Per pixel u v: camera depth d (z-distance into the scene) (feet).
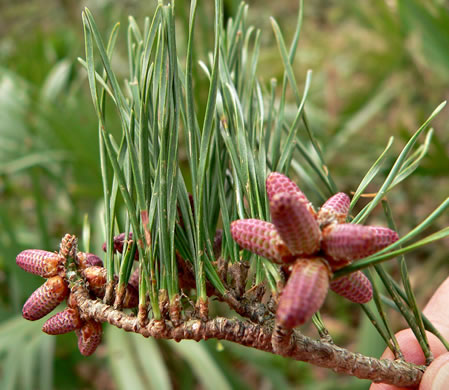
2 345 0.96
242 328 0.43
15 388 0.93
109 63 0.44
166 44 0.43
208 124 0.44
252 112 0.52
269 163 0.51
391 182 0.44
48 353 0.97
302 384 1.24
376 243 0.37
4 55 1.97
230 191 0.51
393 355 0.51
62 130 1.28
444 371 0.46
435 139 1.01
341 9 2.27
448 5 1.42
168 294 0.43
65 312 0.45
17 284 1.19
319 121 1.55
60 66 1.58
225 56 0.52
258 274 0.44
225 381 0.94
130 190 0.46
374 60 1.74
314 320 0.46
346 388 1.14
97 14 2.46
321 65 1.91
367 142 1.57
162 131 0.42
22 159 1.26
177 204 0.46
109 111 1.18
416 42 1.51
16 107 1.32
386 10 1.65
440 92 1.70
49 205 1.48
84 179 1.33
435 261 1.41
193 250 0.44
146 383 0.92
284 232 0.37
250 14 2.44
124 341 0.98
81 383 1.20
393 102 1.85
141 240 0.42
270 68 1.74
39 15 2.72
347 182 1.62
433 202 1.55
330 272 0.38
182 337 0.43
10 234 1.18
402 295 0.51
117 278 0.46
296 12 2.53
